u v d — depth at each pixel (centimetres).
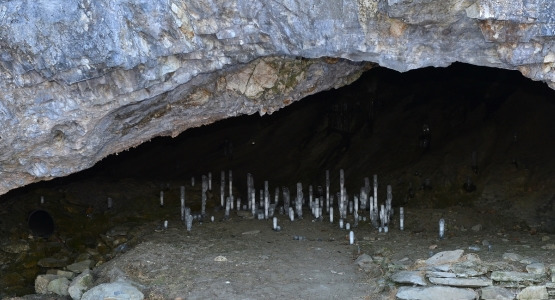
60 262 1833
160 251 1692
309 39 1336
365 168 2278
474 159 2131
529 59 1303
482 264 1478
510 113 2245
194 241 1809
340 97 2519
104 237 1944
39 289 1650
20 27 1252
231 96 1562
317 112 2566
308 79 1586
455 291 1384
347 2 1275
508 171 2058
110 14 1262
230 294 1433
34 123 1388
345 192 2045
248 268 1590
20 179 1540
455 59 1380
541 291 1365
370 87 2502
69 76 1316
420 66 1393
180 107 1547
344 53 1374
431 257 1542
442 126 2341
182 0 1277
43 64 1292
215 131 2580
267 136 2553
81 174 2289
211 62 1409
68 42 1271
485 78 2361
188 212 1928
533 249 1619
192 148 2528
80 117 1405
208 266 1603
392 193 2127
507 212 1944
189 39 1334
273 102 1612
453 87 2423
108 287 1443
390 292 1431
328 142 2455
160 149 2503
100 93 1370
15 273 1773
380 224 1936
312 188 2258
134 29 1292
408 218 1950
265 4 1286
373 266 1588
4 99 1337
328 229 1919
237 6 1290
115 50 1286
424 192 2094
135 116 1505
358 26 1308
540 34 1244
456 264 1488
